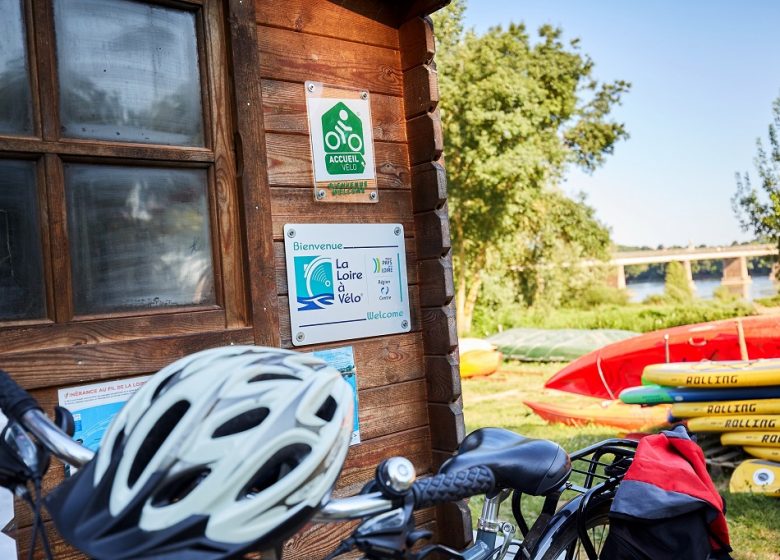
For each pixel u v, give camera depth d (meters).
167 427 1.21
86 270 2.22
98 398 2.15
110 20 2.31
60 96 2.19
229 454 1.12
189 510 1.08
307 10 2.80
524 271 14.09
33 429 1.24
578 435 7.75
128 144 2.29
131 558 1.02
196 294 2.44
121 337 2.23
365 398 2.86
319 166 2.79
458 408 2.97
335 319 2.79
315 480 1.21
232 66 2.51
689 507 1.90
